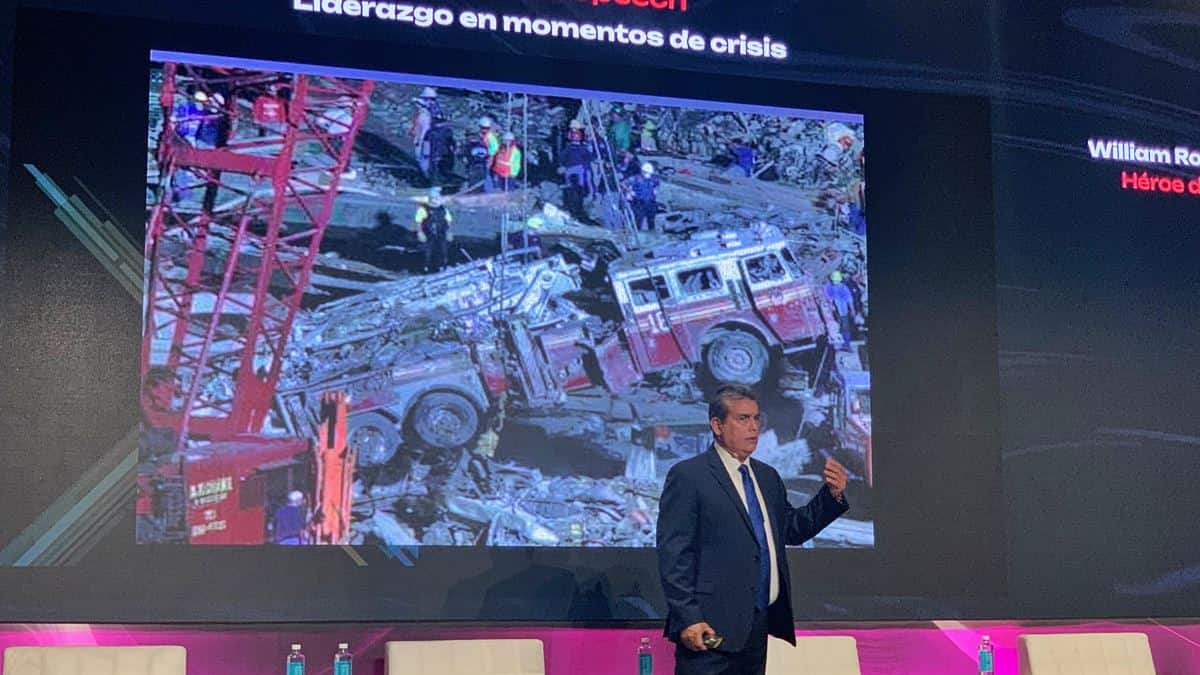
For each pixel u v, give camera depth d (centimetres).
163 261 474
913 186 551
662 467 508
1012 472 546
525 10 520
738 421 442
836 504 445
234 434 473
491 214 504
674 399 511
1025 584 543
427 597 485
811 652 486
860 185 544
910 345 541
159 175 479
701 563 434
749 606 427
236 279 479
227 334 476
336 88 497
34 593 455
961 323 548
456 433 492
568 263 509
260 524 473
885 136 550
